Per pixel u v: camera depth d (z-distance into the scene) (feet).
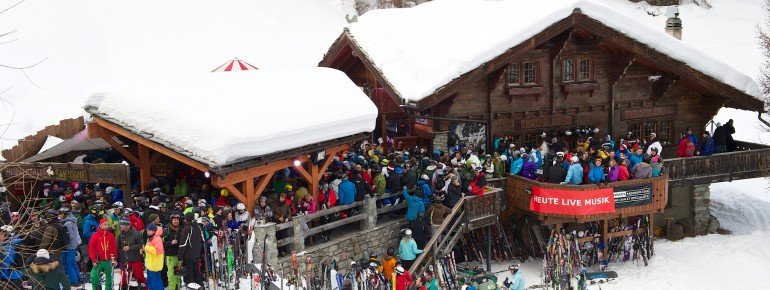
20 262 43.68
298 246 52.26
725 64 76.74
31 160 66.13
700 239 77.56
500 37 68.69
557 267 59.41
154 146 50.88
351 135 60.03
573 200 62.54
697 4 181.78
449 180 60.80
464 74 67.51
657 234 78.38
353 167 58.65
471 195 60.34
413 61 73.67
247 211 50.16
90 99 55.01
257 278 46.16
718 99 80.79
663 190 66.80
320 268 51.01
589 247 66.80
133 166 64.39
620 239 68.90
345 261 56.49
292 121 53.21
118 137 64.75
